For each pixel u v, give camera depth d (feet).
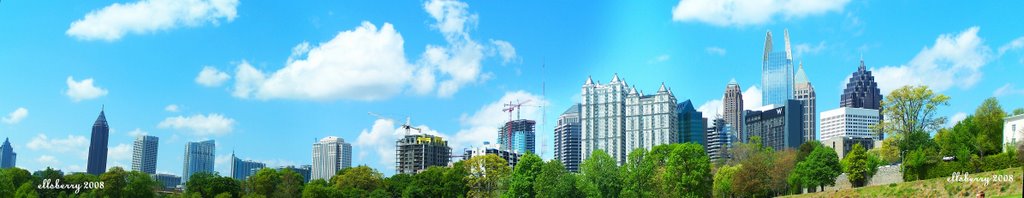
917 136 596.70
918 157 532.32
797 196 570.05
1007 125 551.59
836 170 596.29
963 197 429.38
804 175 606.96
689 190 594.24
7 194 530.27
